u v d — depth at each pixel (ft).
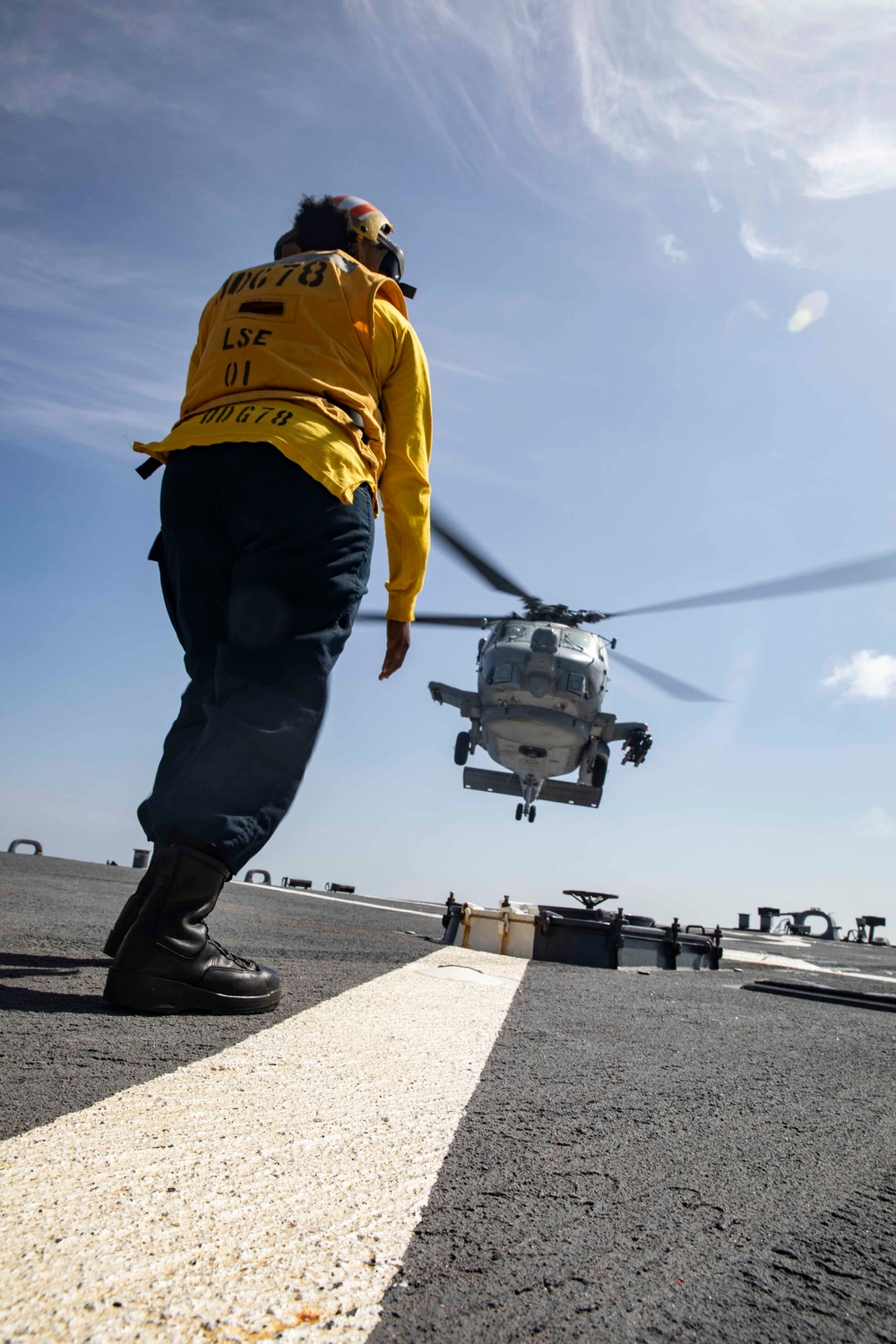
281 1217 2.97
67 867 29.84
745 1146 4.42
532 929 17.54
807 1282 2.90
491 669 54.03
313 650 7.09
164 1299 2.36
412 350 8.66
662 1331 2.49
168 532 7.64
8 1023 5.46
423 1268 2.72
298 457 7.11
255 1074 4.77
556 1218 3.24
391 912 31.96
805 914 83.05
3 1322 2.15
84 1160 3.27
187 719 7.98
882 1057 7.59
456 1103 4.66
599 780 62.23
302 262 8.20
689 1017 9.17
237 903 23.39
